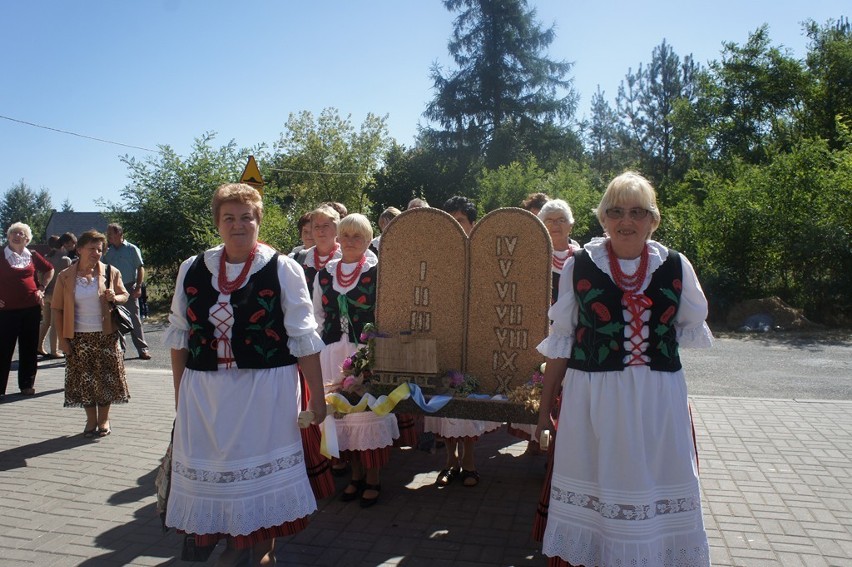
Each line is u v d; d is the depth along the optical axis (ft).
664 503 9.42
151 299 65.16
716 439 19.29
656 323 9.53
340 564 12.37
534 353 14.17
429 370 13.87
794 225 47.32
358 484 15.55
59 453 18.67
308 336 10.48
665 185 91.86
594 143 155.53
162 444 19.49
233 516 9.79
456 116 121.80
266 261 10.41
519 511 14.75
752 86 88.58
